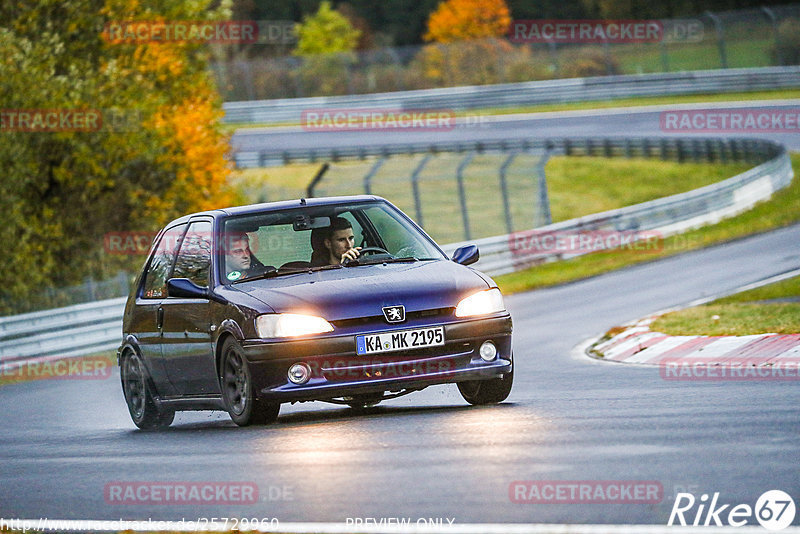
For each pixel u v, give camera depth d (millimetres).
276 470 21703
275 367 27484
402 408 31141
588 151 167000
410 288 28328
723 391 29422
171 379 32250
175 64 105062
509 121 193875
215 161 102562
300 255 30906
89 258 97188
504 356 28906
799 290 54312
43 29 99625
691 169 154500
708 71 198375
